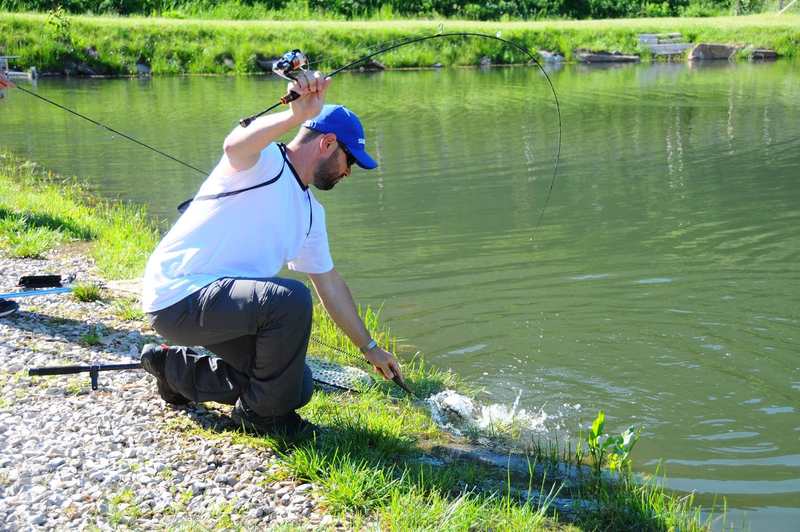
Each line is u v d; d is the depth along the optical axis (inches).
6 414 167.0
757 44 1096.8
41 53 928.3
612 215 390.3
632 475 174.1
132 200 417.7
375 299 284.7
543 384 223.3
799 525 160.9
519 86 836.6
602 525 150.6
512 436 192.1
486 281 302.0
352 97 770.8
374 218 390.3
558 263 321.7
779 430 200.8
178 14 1120.8
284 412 159.5
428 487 153.6
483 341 249.9
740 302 280.5
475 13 1242.6
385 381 210.2
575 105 707.4
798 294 286.7
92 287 238.7
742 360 238.1
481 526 143.4
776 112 659.4
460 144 558.6
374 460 160.6
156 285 152.9
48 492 141.3
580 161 506.3
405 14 1218.0
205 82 890.7
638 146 546.6
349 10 1209.4
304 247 161.0
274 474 150.6
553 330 258.5
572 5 1314.0
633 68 1005.2
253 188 149.6
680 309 275.0
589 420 204.4
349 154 155.7
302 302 149.6
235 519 137.6
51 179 454.9
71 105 721.6
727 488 175.0
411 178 468.8
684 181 454.3
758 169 479.5
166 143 560.1
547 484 165.6
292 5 1192.2
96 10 1110.4
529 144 556.1
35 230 309.3
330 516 140.2
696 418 206.5
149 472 149.1
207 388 163.5
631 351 243.3
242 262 152.4
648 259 325.4
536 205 409.7
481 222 381.1
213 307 149.3
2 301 222.8
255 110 691.4
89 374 186.5
